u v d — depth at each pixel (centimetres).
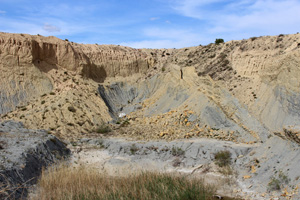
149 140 3588
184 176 2552
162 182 2292
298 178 2144
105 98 5294
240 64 4556
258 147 2858
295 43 4072
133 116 4878
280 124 3297
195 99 4400
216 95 4253
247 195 2266
